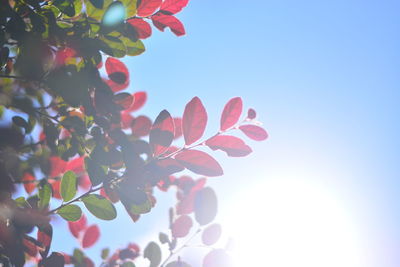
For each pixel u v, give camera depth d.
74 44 0.64
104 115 0.64
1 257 0.58
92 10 0.65
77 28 0.65
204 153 0.60
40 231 0.61
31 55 0.62
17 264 0.59
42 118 0.67
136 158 0.60
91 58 0.64
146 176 0.60
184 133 0.60
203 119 0.60
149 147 0.62
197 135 0.60
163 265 0.64
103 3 0.65
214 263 0.63
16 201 0.62
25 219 0.60
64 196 0.62
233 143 0.62
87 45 0.64
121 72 0.69
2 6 0.60
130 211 0.61
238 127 0.64
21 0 0.62
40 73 0.62
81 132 0.67
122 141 0.60
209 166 0.60
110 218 0.62
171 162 0.60
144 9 0.67
